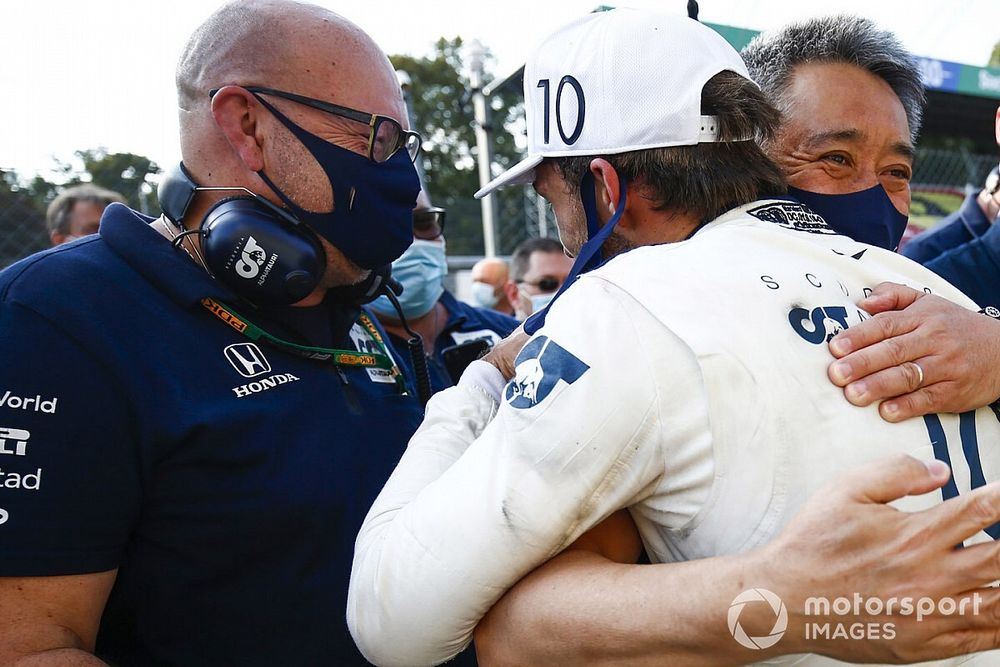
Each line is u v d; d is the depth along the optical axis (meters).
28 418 1.10
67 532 1.11
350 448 1.37
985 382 0.88
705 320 0.84
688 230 1.05
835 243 1.02
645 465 0.84
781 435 0.81
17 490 1.08
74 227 3.53
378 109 1.40
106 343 1.19
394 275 2.39
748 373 0.81
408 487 0.99
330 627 1.30
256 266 1.30
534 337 0.92
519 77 5.89
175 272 1.31
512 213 6.62
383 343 1.70
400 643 0.89
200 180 1.39
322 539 1.30
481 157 5.89
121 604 1.25
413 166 1.49
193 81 1.39
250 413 1.27
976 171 8.18
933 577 0.69
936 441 0.85
